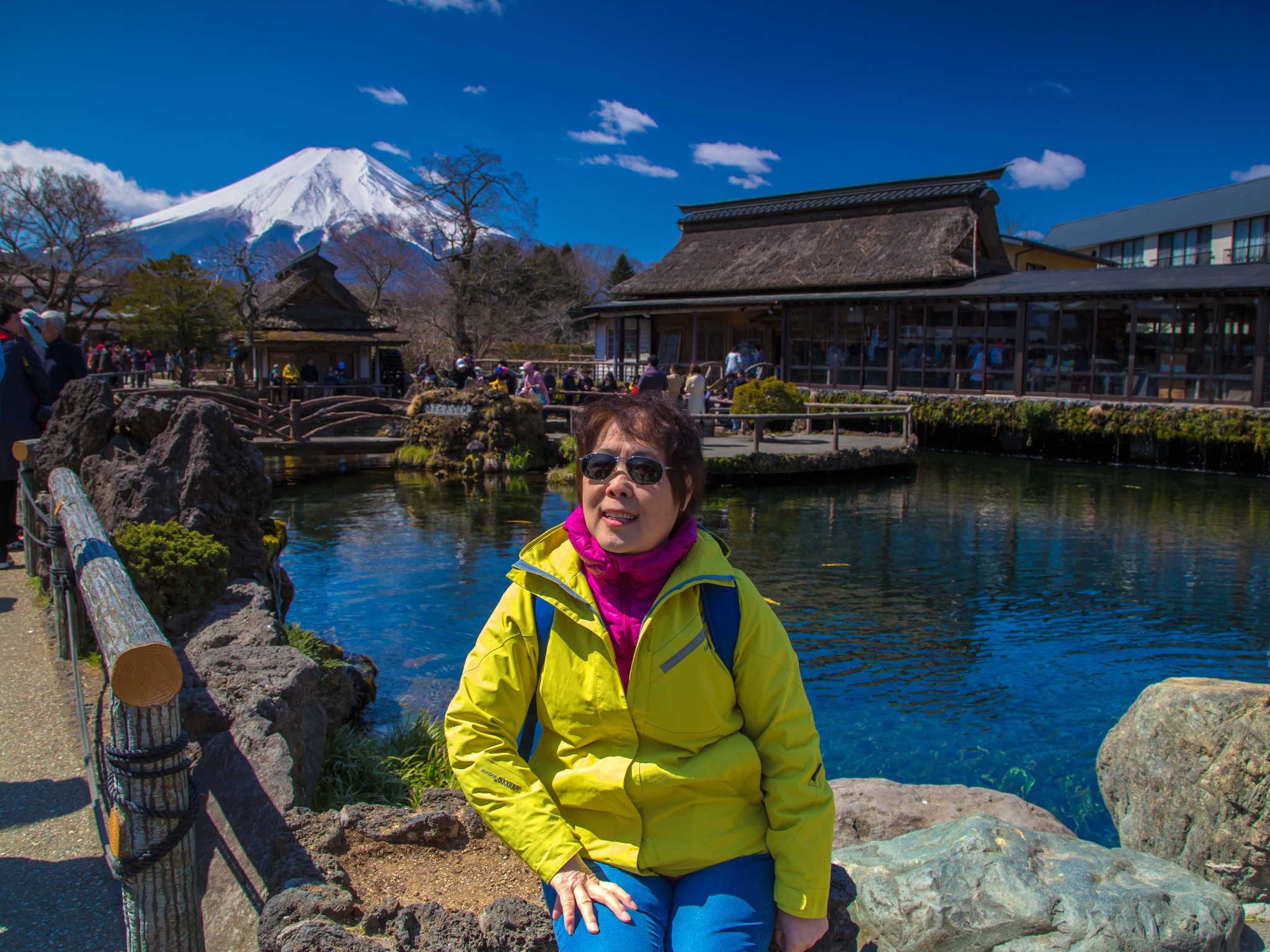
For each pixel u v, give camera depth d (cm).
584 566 201
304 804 354
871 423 2695
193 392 2034
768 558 1197
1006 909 337
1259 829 428
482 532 1370
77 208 4428
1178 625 922
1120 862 368
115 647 203
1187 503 1666
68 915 276
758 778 200
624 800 193
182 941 216
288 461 2291
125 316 4222
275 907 241
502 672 199
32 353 719
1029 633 891
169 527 516
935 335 2697
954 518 1502
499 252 4353
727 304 3078
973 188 3123
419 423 2175
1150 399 2328
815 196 3591
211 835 305
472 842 304
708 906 184
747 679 197
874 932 354
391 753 485
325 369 4409
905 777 605
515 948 231
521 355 4906
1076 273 2650
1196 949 326
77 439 658
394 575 1098
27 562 643
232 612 499
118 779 211
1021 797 555
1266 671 794
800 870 187
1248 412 2058
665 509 196
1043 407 2355
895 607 973
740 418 1920
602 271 8325
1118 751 510
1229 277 2233
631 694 192
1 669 466
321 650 591
